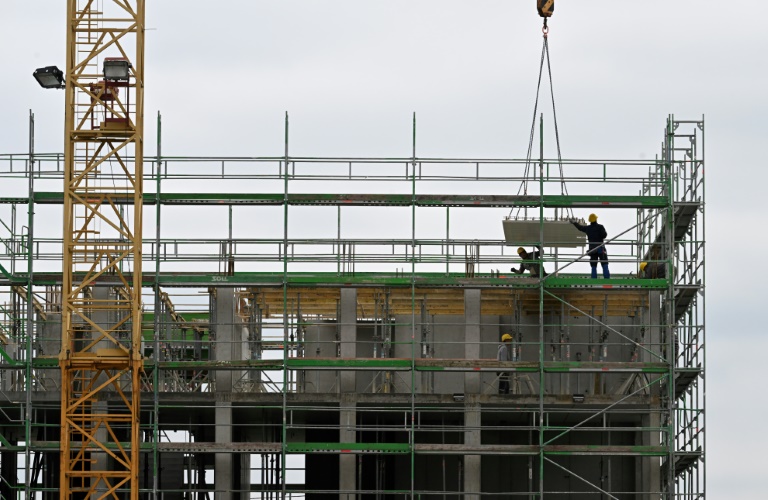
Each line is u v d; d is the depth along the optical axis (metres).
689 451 76.25
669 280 75.50
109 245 78.31
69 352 73.38
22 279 76.31
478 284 75.44
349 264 79.38
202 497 88.19
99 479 73.50
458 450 73.94
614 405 75.62
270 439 85.81
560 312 80.56
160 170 77.19
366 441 82.19
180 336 86.50
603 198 76.69
